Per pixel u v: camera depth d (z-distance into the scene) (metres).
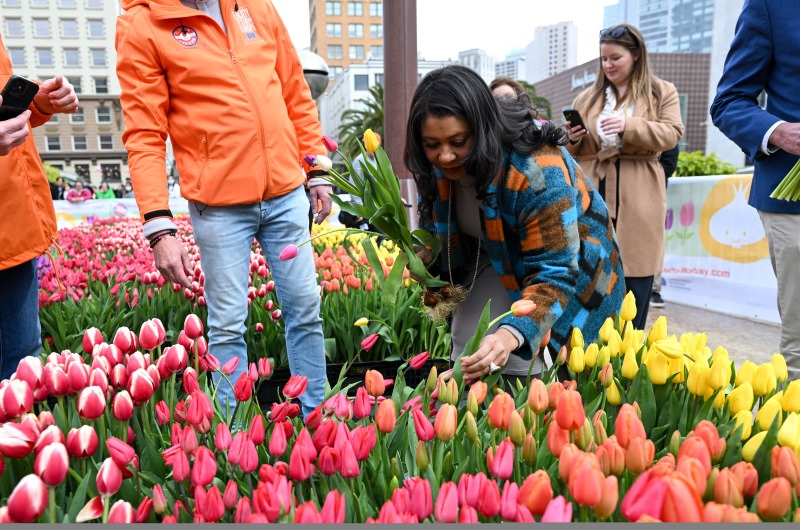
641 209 4.02
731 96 2.98
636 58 4.10
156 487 1.34
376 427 1.64
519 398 1.92
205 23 2.65
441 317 2.60
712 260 6.52
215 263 2.69
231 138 2.62
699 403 1.86
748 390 1.73
